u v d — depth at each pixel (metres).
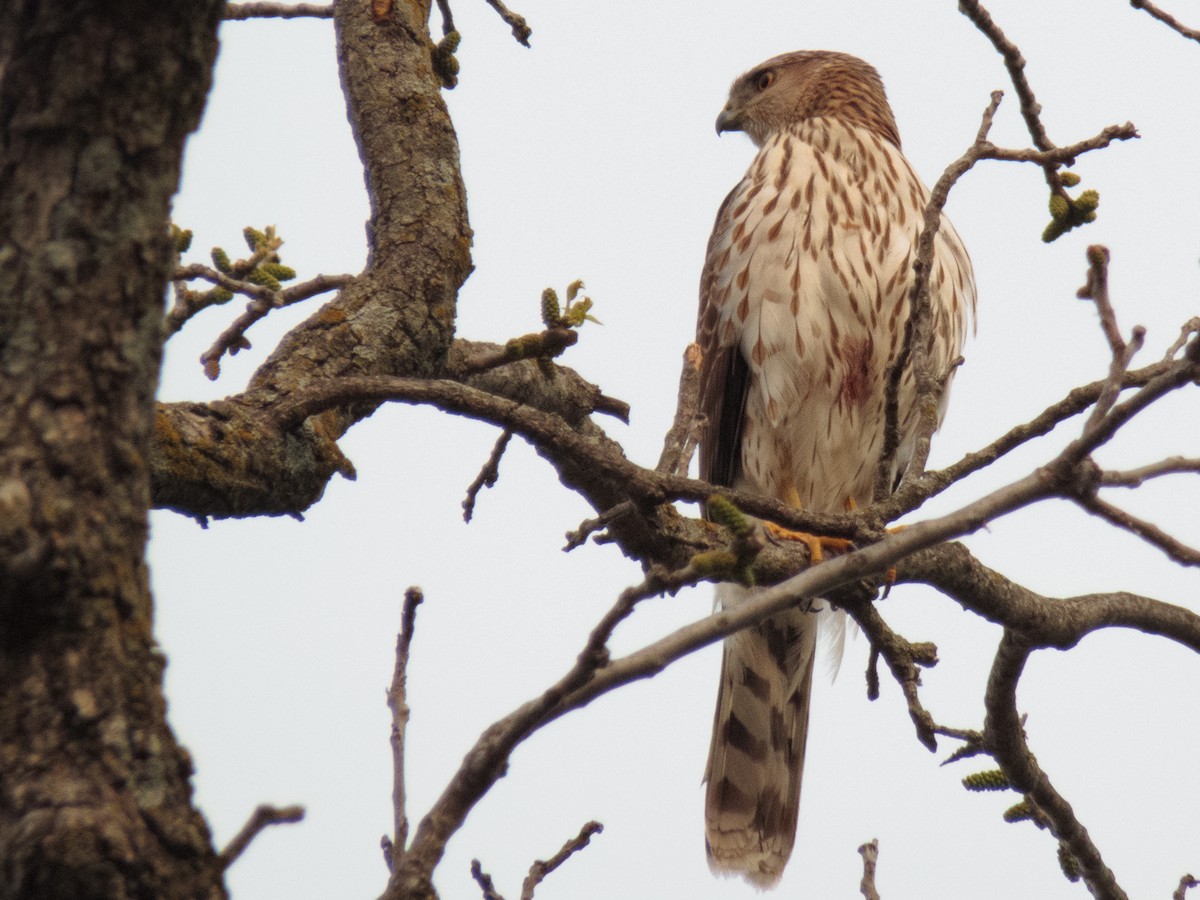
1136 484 6.36
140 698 4.55
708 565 5.21
